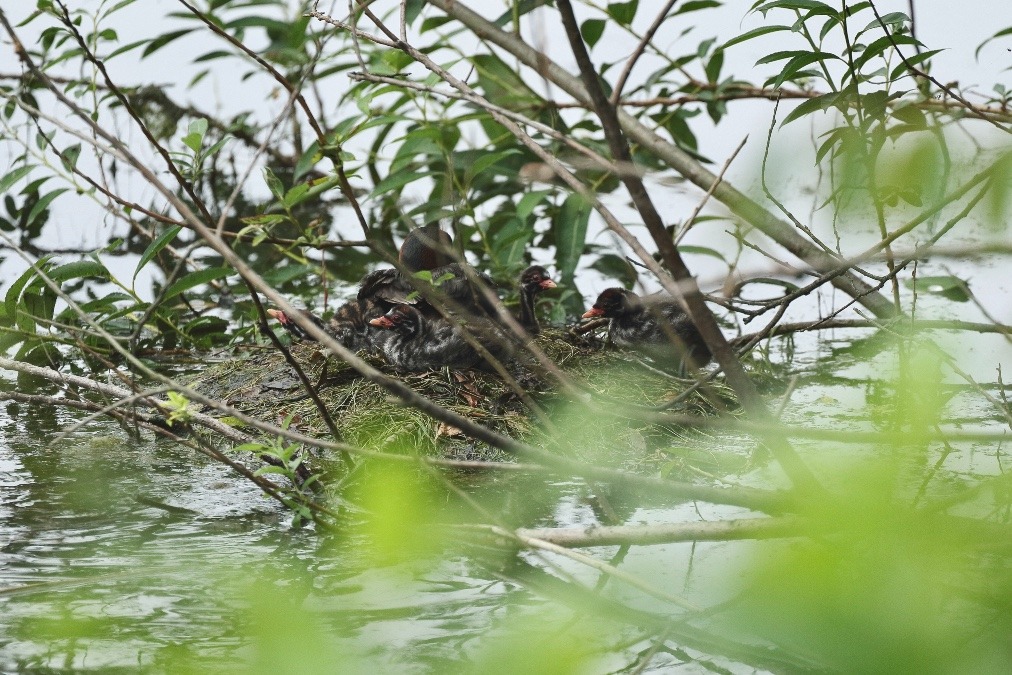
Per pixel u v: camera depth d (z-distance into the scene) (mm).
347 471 11375
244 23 17375
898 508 3445
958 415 12078
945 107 11391
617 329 14570
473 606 7992
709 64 16766
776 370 14438
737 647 6906
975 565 5426
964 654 2820
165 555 9211
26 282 13562
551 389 13266
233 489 10961
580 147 6578
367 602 8102
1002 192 3086
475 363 13570
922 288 15031
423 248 15727
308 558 9117
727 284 5871
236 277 18453
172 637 7520
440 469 11539
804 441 11594
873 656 2787
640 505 10406
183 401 8586
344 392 13289
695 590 7199
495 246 15789
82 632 6398
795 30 10852
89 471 11453
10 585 8555
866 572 3027
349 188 10312
